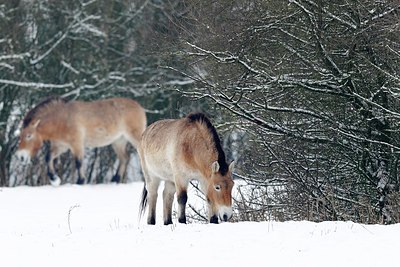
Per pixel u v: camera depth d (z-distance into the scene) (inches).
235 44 1401.3
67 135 2273.6
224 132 1598.2
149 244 969.5
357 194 1422.2
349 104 1445.6
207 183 1147.3
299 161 1444.4
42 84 2723.9
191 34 1465.3
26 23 2780.5
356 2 1325.0
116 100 2322.8
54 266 911.0
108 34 2859.3
